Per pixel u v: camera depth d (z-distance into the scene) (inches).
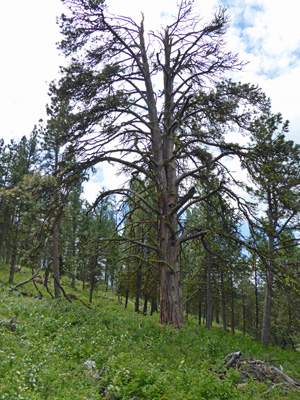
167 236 574.9
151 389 248.2
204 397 254.7
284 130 770.2
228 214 622.8
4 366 262.8
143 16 711.7
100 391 258.5
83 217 1609.3
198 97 558.3
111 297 1715.1
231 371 326.6
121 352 340.8
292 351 828.6
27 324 398.3
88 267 1427.2
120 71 655.1
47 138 926.4
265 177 518.9
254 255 507.8
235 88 559.2
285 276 502.9
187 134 589.6
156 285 898.7
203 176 583.8
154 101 677.3
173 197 600.1
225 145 555.5
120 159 619.5
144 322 518.6
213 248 786.8
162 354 371.2
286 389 324.2
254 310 1561.3
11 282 1221.7
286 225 741.3
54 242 925.8
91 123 597.9
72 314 481.1
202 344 435.5
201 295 1047.6
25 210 1261.1
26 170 1456.7
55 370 269.0
